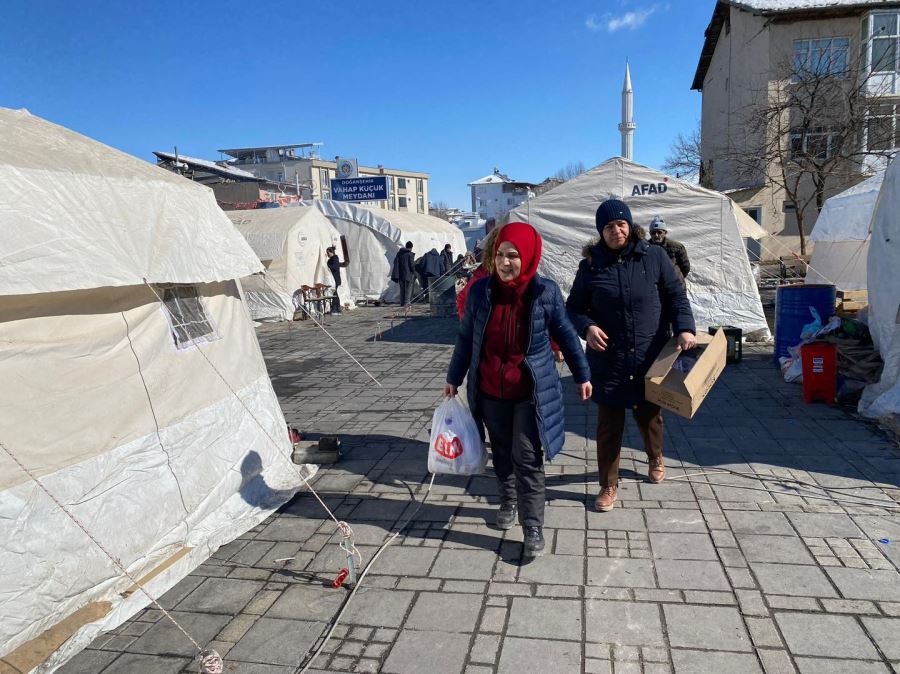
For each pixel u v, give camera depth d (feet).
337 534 12.45
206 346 14.07
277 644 9.09
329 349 37.29
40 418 9.86
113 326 11.44
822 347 18.94
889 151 61.26
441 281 53.72
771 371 24.04
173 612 10.02
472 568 10.85
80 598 9.98
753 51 73.31
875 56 69.10
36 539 9.47
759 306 30.40
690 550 11.00
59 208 9.73
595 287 11.98
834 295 23.48
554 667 8.26
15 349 9.61
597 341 11.73
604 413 12.40
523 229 10.09
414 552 11.53
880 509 12.14
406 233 64.64
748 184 75.41
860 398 18.58
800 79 62.34
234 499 13.69
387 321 51.03
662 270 11.91
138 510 11.27
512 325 10.50
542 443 10.43
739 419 18.16
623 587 9.99
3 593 8.96
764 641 8.52
